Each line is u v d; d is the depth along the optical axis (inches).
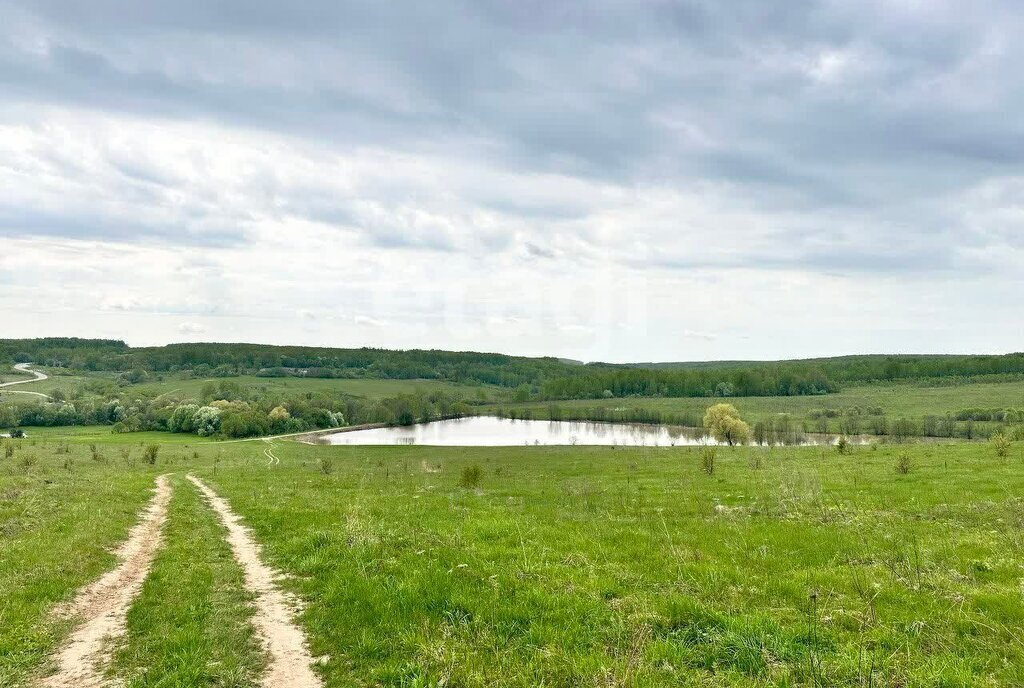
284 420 5177.2
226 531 772.0
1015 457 1363.2
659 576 449.4
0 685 318.7
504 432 5231.3
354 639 371.6
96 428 4854.8
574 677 296.4
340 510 851.4
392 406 6003.9
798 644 320.2
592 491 1088.8
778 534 593.0
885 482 1025.5
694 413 5974.4
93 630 400.5
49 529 692.7
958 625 336.8
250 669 340.8
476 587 426.6
